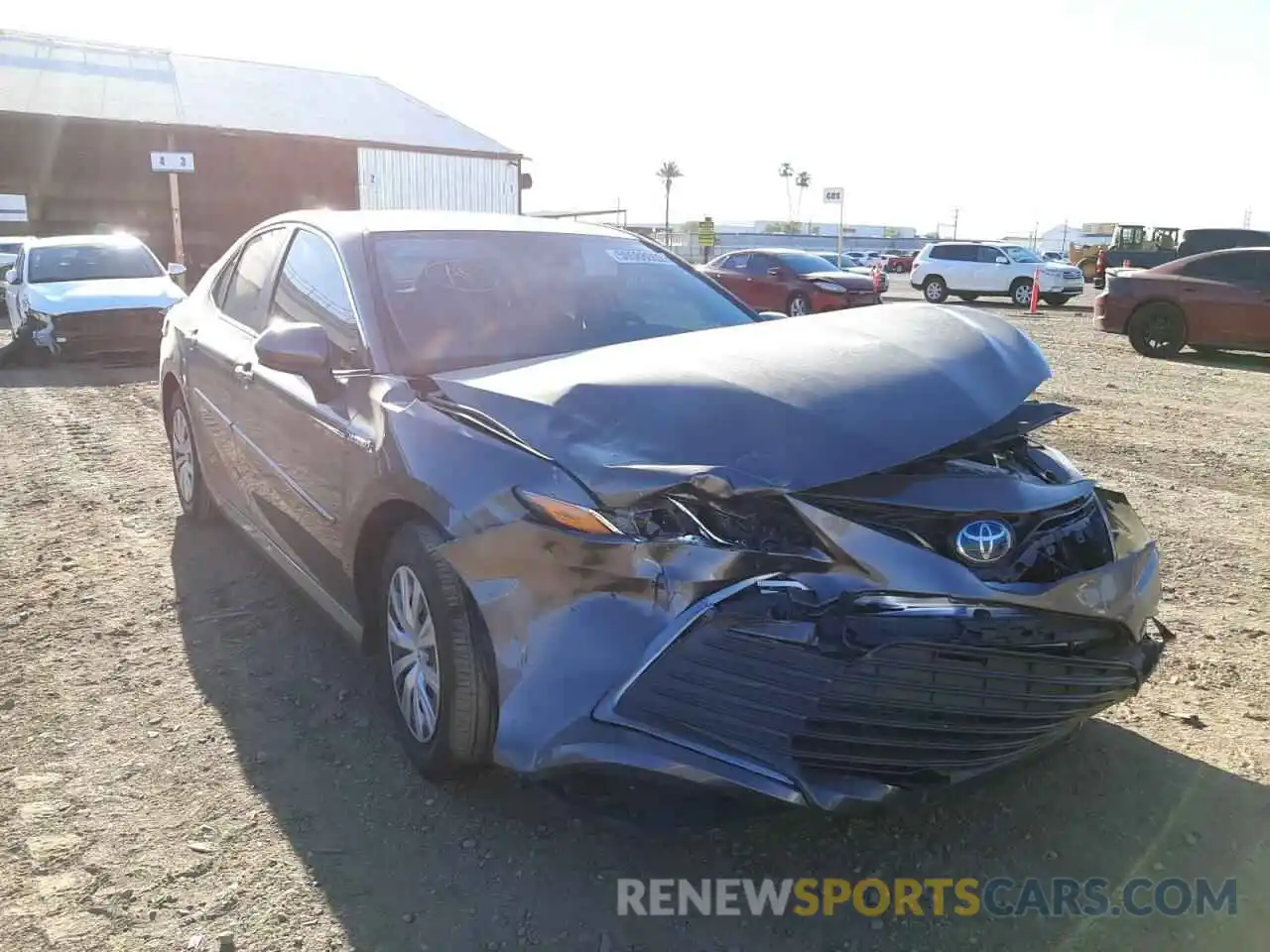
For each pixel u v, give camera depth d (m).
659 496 2.38
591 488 2.43
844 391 2.63
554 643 2.46
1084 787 2.98
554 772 2.42
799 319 3.44
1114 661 2.60
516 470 2.58
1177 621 4.18
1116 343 15.21
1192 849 2.70
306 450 3.54
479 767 2.89
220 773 3.05
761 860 2.67
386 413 3.05
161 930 2.38
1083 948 2.35
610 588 2.40
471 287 3.71
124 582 4.62
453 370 3.27
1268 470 6.88
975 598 2.38
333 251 3.83
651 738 2.33
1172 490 6.33
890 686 2.33
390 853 2.68
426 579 2.80
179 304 5.63
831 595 2.35
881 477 2.47
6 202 28.20
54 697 3.52
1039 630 2.48
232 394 4.34
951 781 2.41
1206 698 3.51
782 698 2.31
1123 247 31.55
